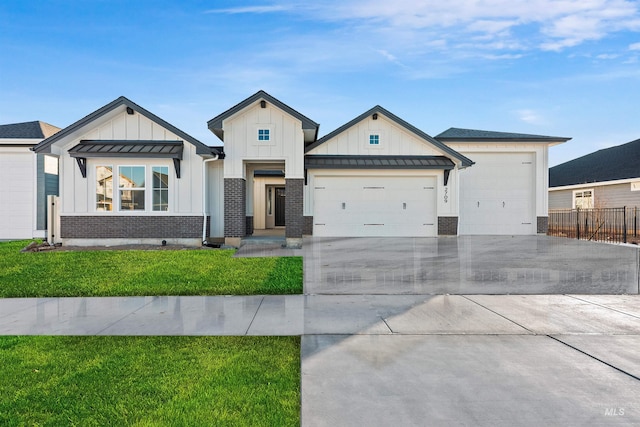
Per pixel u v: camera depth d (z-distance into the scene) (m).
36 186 17.16
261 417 2.99
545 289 7.75
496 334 5.07
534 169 18.56
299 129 14.31
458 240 15.71
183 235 13.59
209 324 5.52
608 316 5.89
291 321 5.67
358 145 16.34
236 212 14.15
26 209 17.16
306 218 16.02
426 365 4.03
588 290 7.66
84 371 3.83
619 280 8.55
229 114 13.89
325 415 3.02
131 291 7.46
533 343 4.71
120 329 5.29
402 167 15.47
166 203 13.60
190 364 4.03
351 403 3.21
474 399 3.28
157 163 13.49
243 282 8.14
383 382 3.62
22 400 3.24
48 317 5.86
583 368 3.95
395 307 6.44
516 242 15.35
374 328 5.33
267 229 22.28
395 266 10.27
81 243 13.34
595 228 22.03
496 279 8.69
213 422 2.90
